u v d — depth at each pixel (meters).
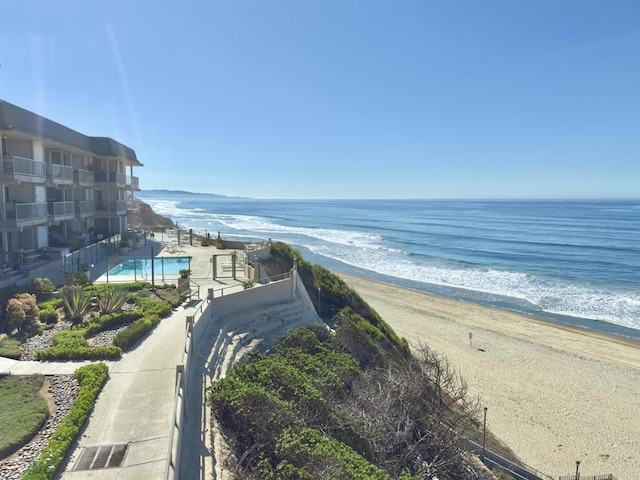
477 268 52.69
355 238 82.94
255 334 16.23
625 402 20.33
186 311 16.42
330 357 14.94
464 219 130.50
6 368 11.09
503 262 56.47
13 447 7.84
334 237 84.56
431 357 18.70
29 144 24.22
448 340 27.81
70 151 30.72
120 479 7.34
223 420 9.85
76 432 8.40
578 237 81.31
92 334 13.68
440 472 12.27
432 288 43.12
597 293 40.59
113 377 10.98
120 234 33.75
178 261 26.48
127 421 9.06
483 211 173.75
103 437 8.49
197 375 11.66
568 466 15.75
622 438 17.50
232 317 16.73
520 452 16.42
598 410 19.58
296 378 11.86
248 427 9.52
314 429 10.16
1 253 20.64
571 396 20.80
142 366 11.65
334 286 26.11
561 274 48.78
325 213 174.38
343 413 11.39
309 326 17.27
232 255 22.73
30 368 11.14
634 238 79.00
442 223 117.12
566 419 18.78
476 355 25.47
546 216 139.00
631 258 57.97
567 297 39.41
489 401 20.14
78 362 11.70
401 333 28.78
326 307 24.89
